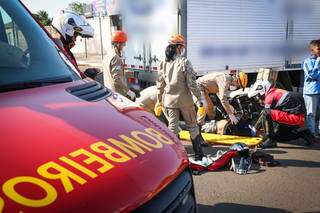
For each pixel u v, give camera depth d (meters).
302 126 6.09
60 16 4.57
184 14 8.02
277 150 5.98
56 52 2.64
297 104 6.09
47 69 2.38
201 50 8.38
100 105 2.08
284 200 4.21
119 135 1.77
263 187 4.55
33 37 2.58
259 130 6.35
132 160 1.60
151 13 8.76
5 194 1.24
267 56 9.56
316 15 10.29
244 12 8.90
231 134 6.57
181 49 5.18
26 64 2.31
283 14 9.63
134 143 1.75
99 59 14.87
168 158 1.76
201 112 5.66
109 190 1.40
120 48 5.54
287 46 9.87
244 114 6.66
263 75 7.34
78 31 4.61
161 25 8.52
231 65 8.91
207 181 4.73
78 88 2.28
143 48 9.20
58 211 1.25
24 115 1.71
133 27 9.49
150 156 1.69
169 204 1.60
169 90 5.15
